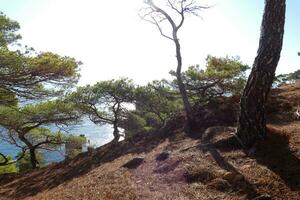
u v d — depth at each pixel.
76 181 11.66
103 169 11.89
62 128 24.48
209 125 12.11
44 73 15.39
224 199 7.10
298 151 8.09
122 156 12.85
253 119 9.13
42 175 16.31
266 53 9.04
